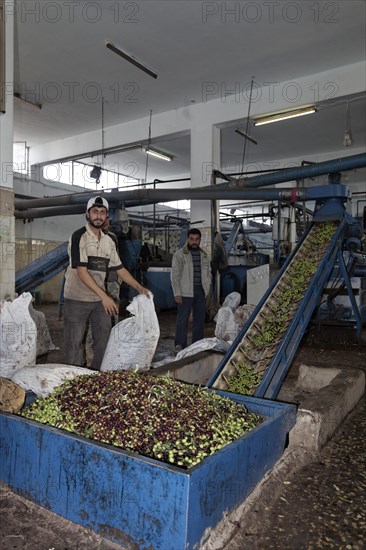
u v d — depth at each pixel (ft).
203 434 6.18
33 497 6.42
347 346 19.42
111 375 7.57
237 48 24.77
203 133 32.37
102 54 25.58
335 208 20.74
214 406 7.17
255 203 60.29
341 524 6.21
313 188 21.83
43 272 24.22
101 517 5.69
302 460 8.04
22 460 6.57
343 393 10.12
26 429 6.52
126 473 5.46
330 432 9.13
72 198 31.35
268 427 7.02
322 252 18.10
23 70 27.40
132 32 23.25
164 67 27.04
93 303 11.30
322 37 23.65
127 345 10.96
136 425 6.21
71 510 5.98
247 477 6.43
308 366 13.29
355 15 21.61
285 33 23.25
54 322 26.99
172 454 5.73
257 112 30.07
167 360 15.65
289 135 38.99
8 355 10.07
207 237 31.45
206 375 13.50
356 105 31.14
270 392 10.14
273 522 6.21
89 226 11.03
